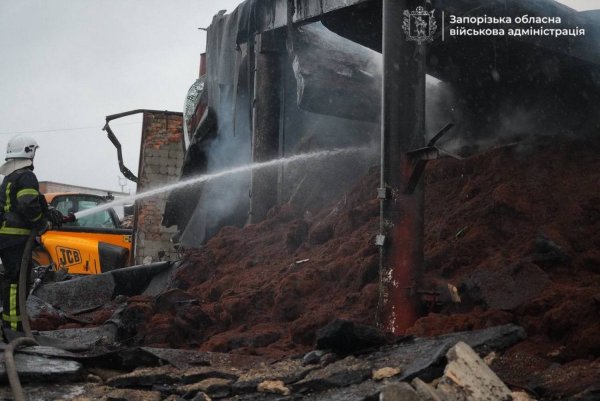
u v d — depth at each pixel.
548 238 6.68
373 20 8.75
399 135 6.94
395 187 6.89
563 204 7.38
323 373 5.28
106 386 5.81
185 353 6.34
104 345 7.74
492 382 4.58
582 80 9.68
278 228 10.45
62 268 12.67
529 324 5.57
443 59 9.41
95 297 10.36
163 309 8.44
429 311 6.68
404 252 6.84
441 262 7.30
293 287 7.77
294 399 5.01
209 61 12.17
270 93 10.93
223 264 10.26
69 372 5.92
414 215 6.91
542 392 4.71
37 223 6.94
